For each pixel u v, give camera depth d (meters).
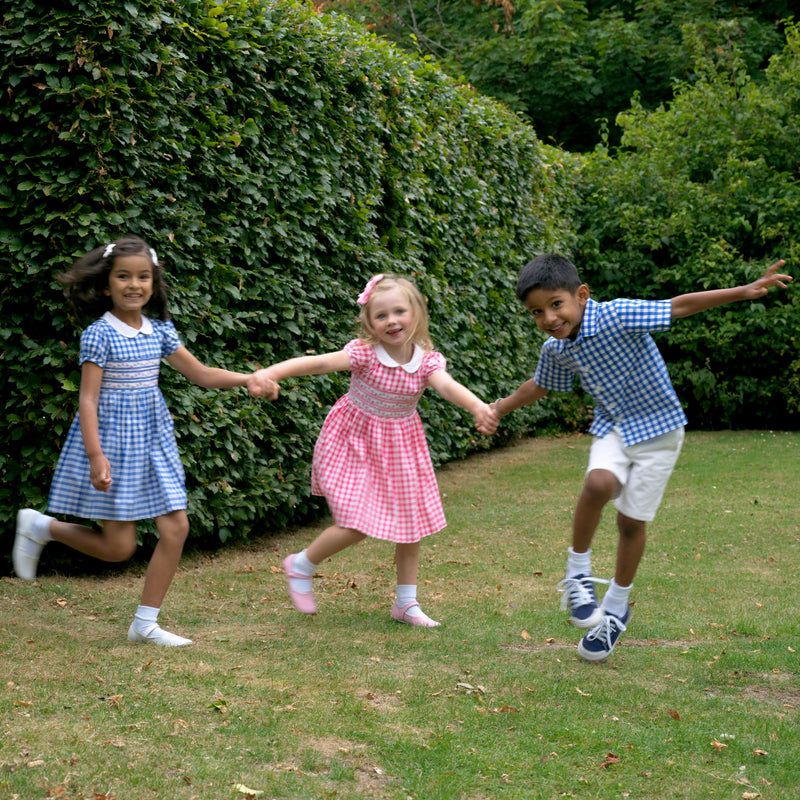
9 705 2.76
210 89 5.08
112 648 3.47
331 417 3.99
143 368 3.59
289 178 5.70
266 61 5.56
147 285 3.57
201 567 5.01
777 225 11.02
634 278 11.84
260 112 5.41
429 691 3.10
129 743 2.54
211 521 5.12
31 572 3.68
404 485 3.94
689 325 11.30
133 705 2.82
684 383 11.65
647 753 2.68
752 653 3.61
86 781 2.30
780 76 12.10
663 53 17.59
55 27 4.29
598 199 11.98
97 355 3.46
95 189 4.46
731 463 8.84
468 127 8.91
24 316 4.52
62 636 3.60
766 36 17.22
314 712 2.85
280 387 5.70
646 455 3.37
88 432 3.42
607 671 3.41
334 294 6.23
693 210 11.55
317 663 3.36
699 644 3.77
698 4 18.00
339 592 4.54
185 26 4.84
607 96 18.67
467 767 2.53
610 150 19.09
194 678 3.11
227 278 5.26
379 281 3.89
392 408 3.93
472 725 2.82
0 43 4.30
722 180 11.70
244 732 2.67
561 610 4.23
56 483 3.58
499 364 9.56
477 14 19.27
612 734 2.80
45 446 4.54
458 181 8.46
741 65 12.80
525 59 17.50
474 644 3.68
